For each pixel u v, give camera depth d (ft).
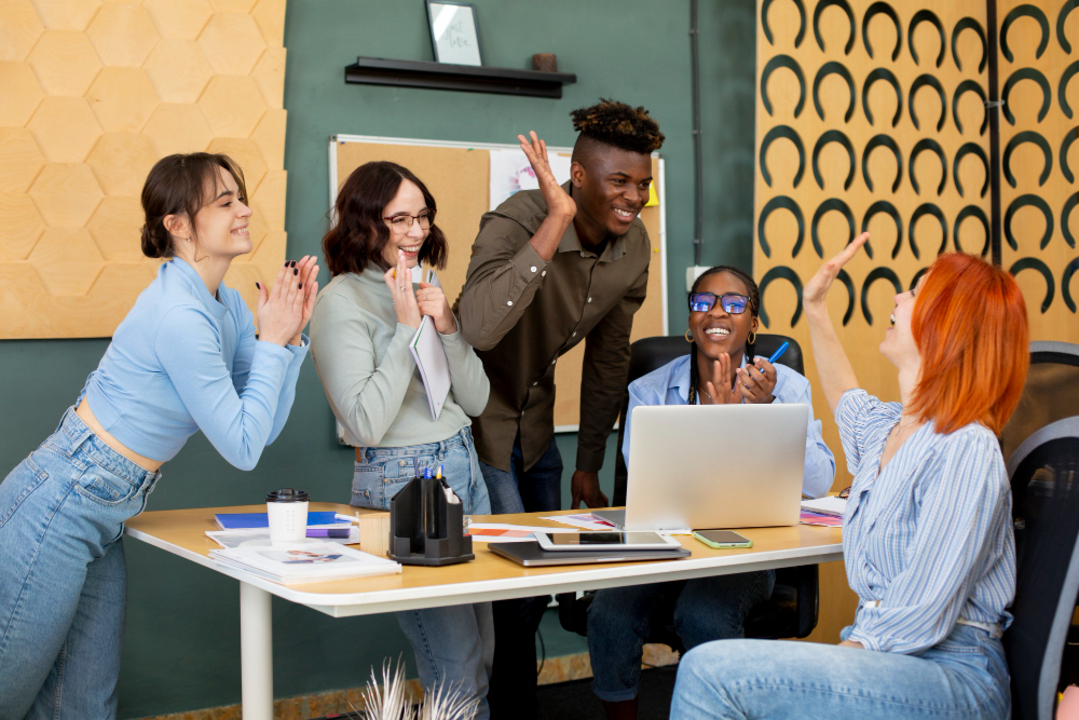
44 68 8.42
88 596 6.38
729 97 11.64
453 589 4.61
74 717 6.39
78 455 5.96
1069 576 4.77
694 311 7.78
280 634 9.48
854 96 11.40
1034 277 12.31
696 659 4.85
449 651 6.32
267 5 9.21
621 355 8.77
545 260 6.83
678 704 4.85
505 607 8.16
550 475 8.82
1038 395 5.85
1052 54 12.35
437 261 7.34
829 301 11.23
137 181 8.75
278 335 6.30
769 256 10.95
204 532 6.12
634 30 11.10
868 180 11.48
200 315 5.89
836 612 10.91
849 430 6.24
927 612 4.85
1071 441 5.06
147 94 8.79
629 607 7.30
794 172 11.05
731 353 7.84
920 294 5.31
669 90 11.30
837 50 11.27
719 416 6.06
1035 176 12.34
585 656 10.82
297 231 9.53
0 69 8.23
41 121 8.40
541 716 9.59
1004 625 5.17
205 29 9.02
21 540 5.84
